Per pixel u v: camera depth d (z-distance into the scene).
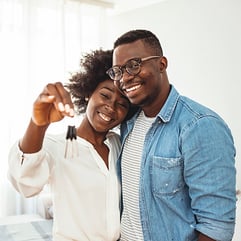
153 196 1.14
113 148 1.33
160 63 1.15
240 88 2.67
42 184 1.11
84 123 1.31
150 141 1.17
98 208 1.21
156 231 1.14
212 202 1.04
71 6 3.51
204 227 1.05
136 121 1.26
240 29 2.66
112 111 1.24
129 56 1.10
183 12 3.07
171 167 1.09
